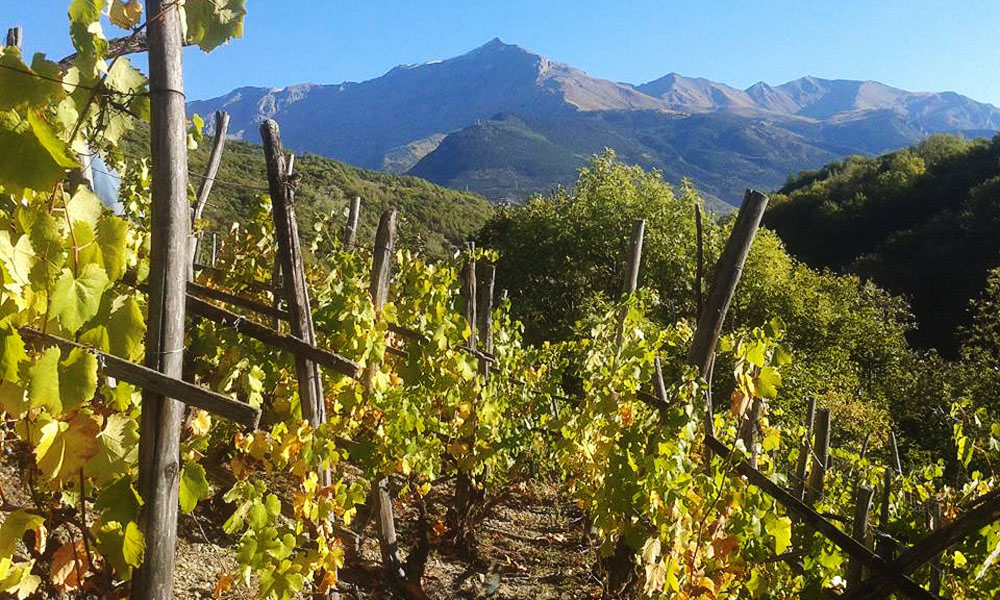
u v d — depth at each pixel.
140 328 1.62
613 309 4.56
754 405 3.75
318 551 2.83
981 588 3.04
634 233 4.59
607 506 3.58
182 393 1.63
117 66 1.74
